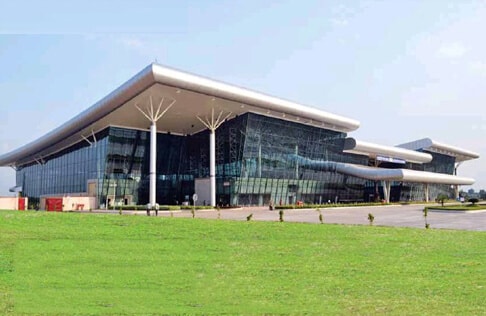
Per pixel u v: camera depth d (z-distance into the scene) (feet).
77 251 46.80
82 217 70.79
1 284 34.04
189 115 179.22
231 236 59.77
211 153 181.57
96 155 196.85
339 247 54.19
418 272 41.16
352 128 221.05
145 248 49.88
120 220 69.67
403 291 34.17
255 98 163.43
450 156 358.84
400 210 155.33
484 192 406.62
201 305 29.71
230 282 36.55
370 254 50.14
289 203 202.90
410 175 218.79
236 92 155.74
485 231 76.07
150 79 135.54
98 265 41.37
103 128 192.85
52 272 38.22
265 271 40.75
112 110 164.66
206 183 196.03
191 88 142.92
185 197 210.79
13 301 29.81
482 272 41.39
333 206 177.06
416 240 60.90
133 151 195.93
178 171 215.10
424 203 246.06
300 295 32.73
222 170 191.62
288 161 201.57
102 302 29.91
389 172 215.10
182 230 62.75
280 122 195.83
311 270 41.45
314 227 71.36
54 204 162.20
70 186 225.97
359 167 229.86
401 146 326.03
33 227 58.70
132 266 41.47
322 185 223.10
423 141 314.96
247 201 184.44
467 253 51.72
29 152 261.65
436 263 45.57
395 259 47.44
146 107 163.02
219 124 185.37
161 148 208.64
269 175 192.24
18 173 342.44
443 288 35.19
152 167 160.76
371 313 28.22
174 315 27.27
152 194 160.35
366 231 68.64
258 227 68.80
